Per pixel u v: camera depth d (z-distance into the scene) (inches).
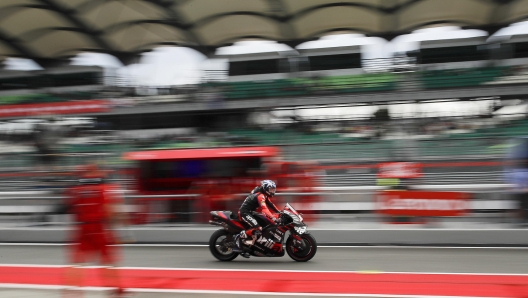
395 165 429.4
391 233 384.8
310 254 315.9
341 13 941.2
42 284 261.1
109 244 227.9
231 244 321.7
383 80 948.6
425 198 405.4
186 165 518.6
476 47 951.6
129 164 544.7
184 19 964.0
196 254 359.3
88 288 244.1
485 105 908.6
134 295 231.3
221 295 229.9
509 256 327.6
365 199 446.0
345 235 391.2
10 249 403.2
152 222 427.2
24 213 473.1
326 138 917.2
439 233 377.4
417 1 885.2
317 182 567.5
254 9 929.5
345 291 235.3
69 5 858.1
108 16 927.0
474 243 371.9
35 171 726.5
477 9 921.5
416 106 932.6
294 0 882.1
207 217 426.6
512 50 934.4
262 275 277.3
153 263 323.3
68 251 381.7
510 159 431.8
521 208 383.6
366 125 928.9
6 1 824.3
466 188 405.7
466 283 250.2
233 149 523.8
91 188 228.5
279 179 519.2
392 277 267.1
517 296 223.3
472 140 701.3
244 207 320.8
